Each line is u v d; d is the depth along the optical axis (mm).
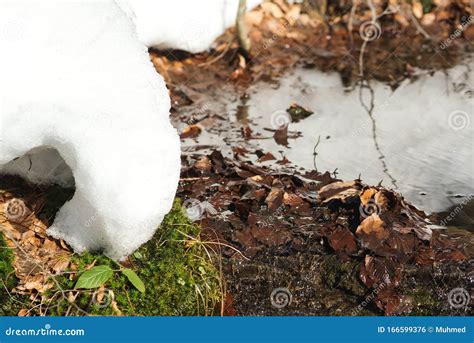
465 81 6625
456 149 5621
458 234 4543
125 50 3896
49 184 4223
